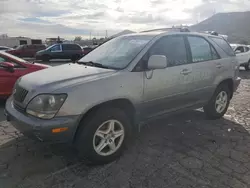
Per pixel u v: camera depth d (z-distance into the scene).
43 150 3.48
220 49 4.78
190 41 4.21
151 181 2.81
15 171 2.95
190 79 4.05
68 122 2.74
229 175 2.95
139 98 3.37
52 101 2.71
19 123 2.85
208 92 4.52
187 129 4.41
